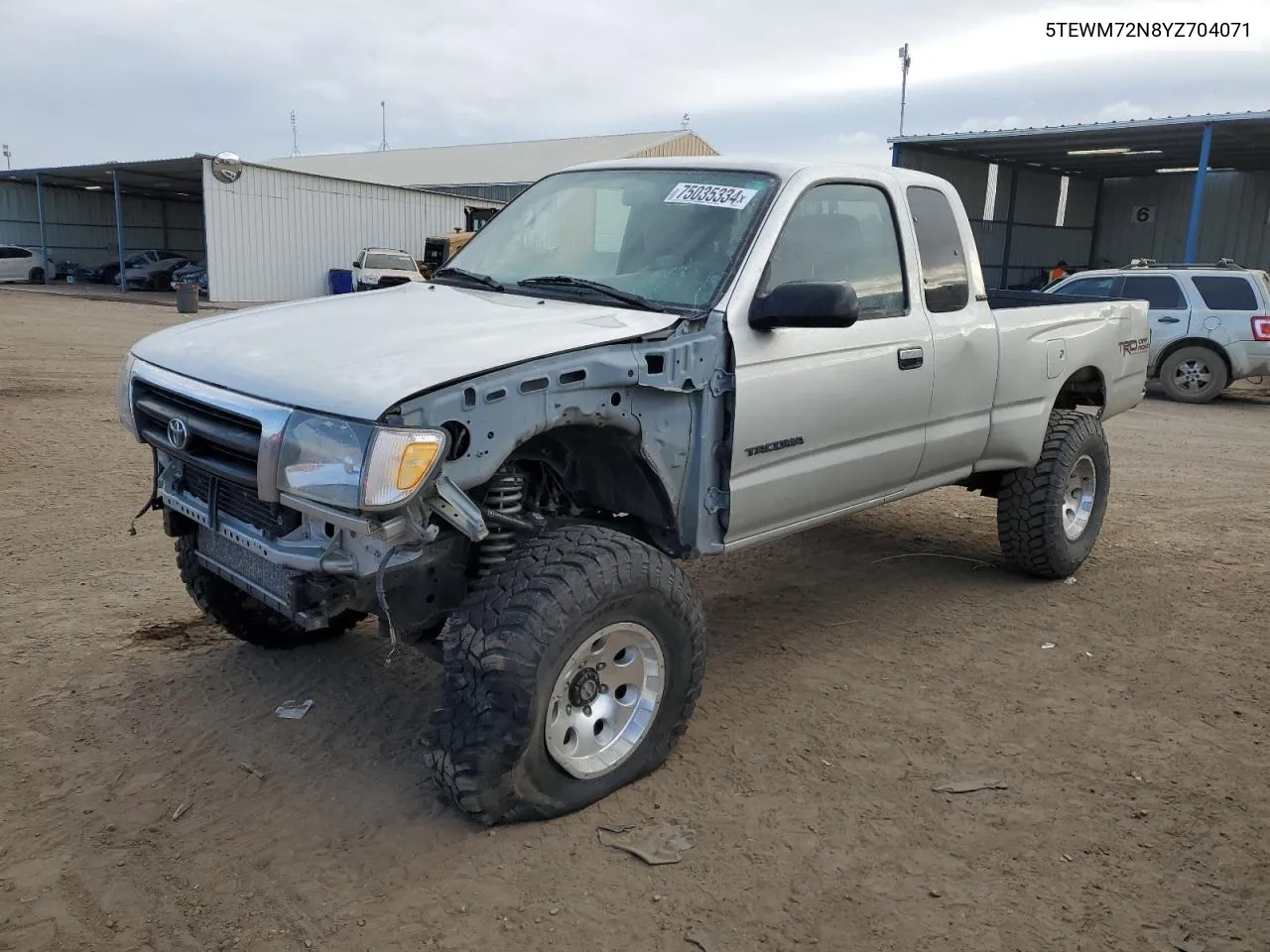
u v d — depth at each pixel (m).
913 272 4.78
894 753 4.00
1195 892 3.17
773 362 3.99
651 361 3.63
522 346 3.37
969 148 27.45
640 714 3.67
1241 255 31.69
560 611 3.26
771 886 3.15
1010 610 5.66
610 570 3.39
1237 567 6.54
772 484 4.12
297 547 3.34
